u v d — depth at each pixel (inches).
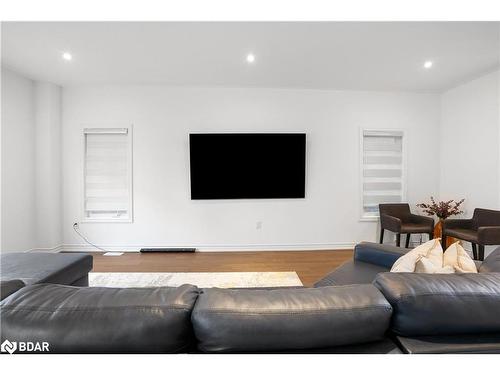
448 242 133.4
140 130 146.3
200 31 90.0
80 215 146.6
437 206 140.6
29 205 135.8
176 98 146.2
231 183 146.2
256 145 145.4
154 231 147.9
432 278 33.2
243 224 149.0
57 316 27.6
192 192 145.3
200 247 148.5
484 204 130.6
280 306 28.9
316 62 114.1
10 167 127.0
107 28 88.3
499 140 123.9
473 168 135.8
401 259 57.3
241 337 27.6
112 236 147.5
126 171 147.8
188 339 29.3
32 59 112.2
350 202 152.7
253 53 106.0
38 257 77.0
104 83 141.5
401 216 146.4
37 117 138.3
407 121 153.9
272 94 147.9
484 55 107.5
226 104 146.9
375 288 32.8
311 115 149.8
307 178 150.6
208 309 28.4
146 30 89.4
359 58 110.0
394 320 31.1
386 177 156.3
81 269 76.9
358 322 28.8
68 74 128.7
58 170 144.4
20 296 30.1
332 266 123.8
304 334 27.9
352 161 152.1
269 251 148.1
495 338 30.9
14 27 87.6
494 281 32.7
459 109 143.3
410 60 112.1
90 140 147.3
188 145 147.2
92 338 27.0
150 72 125.7
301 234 151.0
